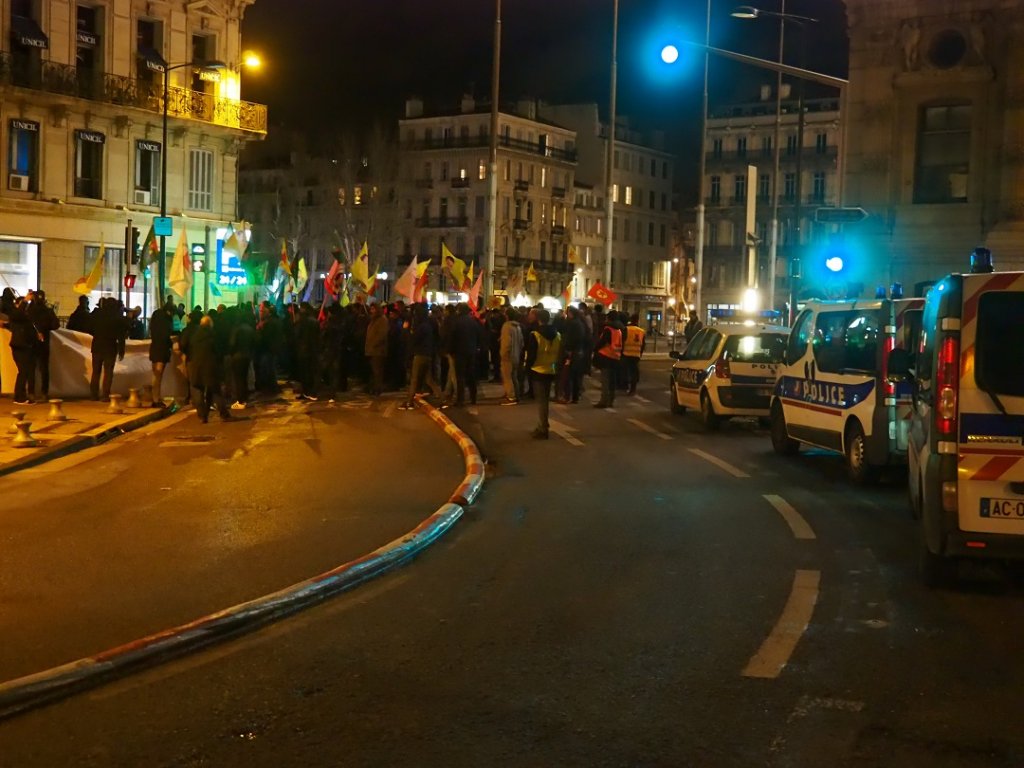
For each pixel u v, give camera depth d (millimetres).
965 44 26234
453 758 5012
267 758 5016
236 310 23141
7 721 5504
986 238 26062
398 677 6191
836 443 13812
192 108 47469
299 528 10477
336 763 4953
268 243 101125
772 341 19406
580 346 24812
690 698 5832
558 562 9133
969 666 6383
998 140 26016
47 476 13805
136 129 46062
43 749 5133
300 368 25750
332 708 5684
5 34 41531
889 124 27078
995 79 25969
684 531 10438
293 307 28688
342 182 96625
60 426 18188
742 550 9578
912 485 9695
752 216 29328
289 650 6719
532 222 97125
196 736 5293
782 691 5945
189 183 48500
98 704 5750
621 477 13875
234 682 6109
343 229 95438
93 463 14945
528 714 5594
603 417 21750
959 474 7816
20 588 8172
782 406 15773
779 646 6762
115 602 7773
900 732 5344
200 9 48219
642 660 6492
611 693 5914
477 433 18266
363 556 9141
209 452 16062
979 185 26297
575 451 16422
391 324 28500
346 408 23328
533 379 17953
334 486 12992
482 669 6332
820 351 14562
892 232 27062
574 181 102188
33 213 42531
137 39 46125
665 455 16031
